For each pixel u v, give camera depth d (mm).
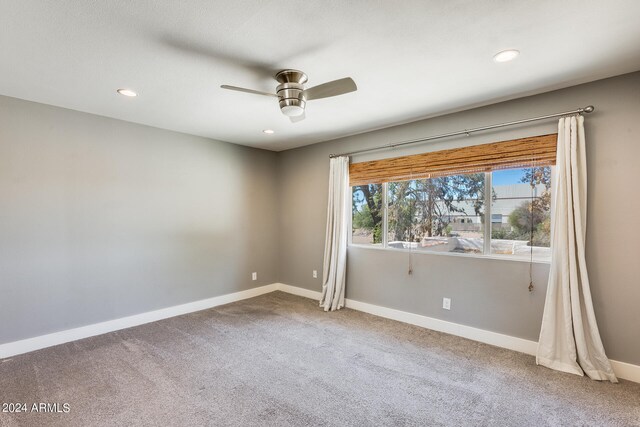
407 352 2871
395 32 1783
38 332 2926
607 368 2346
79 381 2361
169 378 2410
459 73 2305
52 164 2998
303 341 3111
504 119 2891
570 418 1968
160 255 3768
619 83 2357
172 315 3867
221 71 2268
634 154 2312
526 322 2832
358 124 3607
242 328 3457
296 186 4867
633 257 2320
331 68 2219
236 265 4574
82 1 1496
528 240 2852
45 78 2383
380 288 3875
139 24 1697
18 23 1677
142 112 3184
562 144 2529
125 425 1885
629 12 1590
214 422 1918
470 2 1522
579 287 2463
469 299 3166
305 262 4770
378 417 1981
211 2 1514
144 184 3629
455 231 3301
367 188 4078
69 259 3104
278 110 3107
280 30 1761
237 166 4590
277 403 2113
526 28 1745
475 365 2627
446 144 3281
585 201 2449
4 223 2756
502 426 1903
